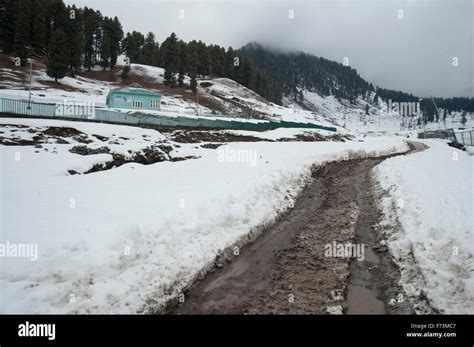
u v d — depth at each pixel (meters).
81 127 24.58
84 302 5.81
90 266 6.41
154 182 14.35
